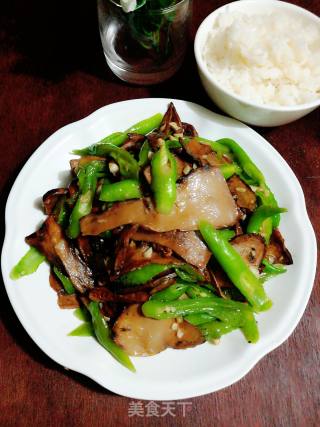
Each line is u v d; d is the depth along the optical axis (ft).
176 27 0.99
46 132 1.04
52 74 1.11
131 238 0.77
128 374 0.74
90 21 1.19
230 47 0.99
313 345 0.86
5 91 1.08
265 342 0.78
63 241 0.80
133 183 0.78
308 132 1.08
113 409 0.80
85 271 0.80
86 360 0.75
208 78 0.95
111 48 1.04
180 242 0.76
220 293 0.79
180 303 0.76
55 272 0.82
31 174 0.89
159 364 0.76
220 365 0.76
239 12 1.05
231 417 0.80
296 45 0.98
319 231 0.97
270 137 1.07
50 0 1.23
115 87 1.10
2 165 0.99
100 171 0.84
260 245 0.80
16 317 0.85
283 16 1.02
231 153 0.94
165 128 0.88
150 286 0.77
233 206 0.80
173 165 0.76
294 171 1.03
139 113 0.97
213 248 0.76
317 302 0.90
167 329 0.76
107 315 0.79
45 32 1.17
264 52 0.98
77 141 0.94
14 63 1.12
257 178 0.90
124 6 0.84
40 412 0.79
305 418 0.81
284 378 0.83
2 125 1.04
